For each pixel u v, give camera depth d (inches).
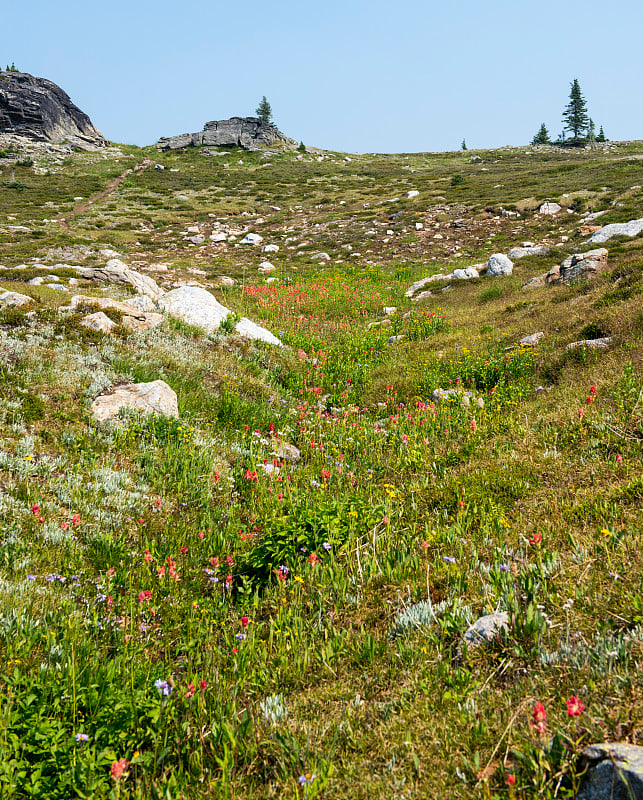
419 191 2559.1
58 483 270.1
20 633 169.9
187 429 360.5
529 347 515.5
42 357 402.0
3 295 505.0
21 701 136.9
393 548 217.5
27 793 115.9
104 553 227.3
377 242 1790.1
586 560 177.0
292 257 1743.4
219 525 269.4
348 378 566.9
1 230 1859.0
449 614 164.1
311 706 146.1
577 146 5059.1
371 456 356.2
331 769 120.4
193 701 149.6
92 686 143.9
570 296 683.4
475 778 112.1
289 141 5216.5
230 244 1990.7
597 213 1622.8
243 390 480.4
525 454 287.7
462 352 560.4
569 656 136.2
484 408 394.6
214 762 132.4
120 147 4982.8
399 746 124.7
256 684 155.3
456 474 289.9
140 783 122.4
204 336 581.3
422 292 1112.8
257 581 219.5
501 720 125.0
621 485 221.1
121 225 2224.4
